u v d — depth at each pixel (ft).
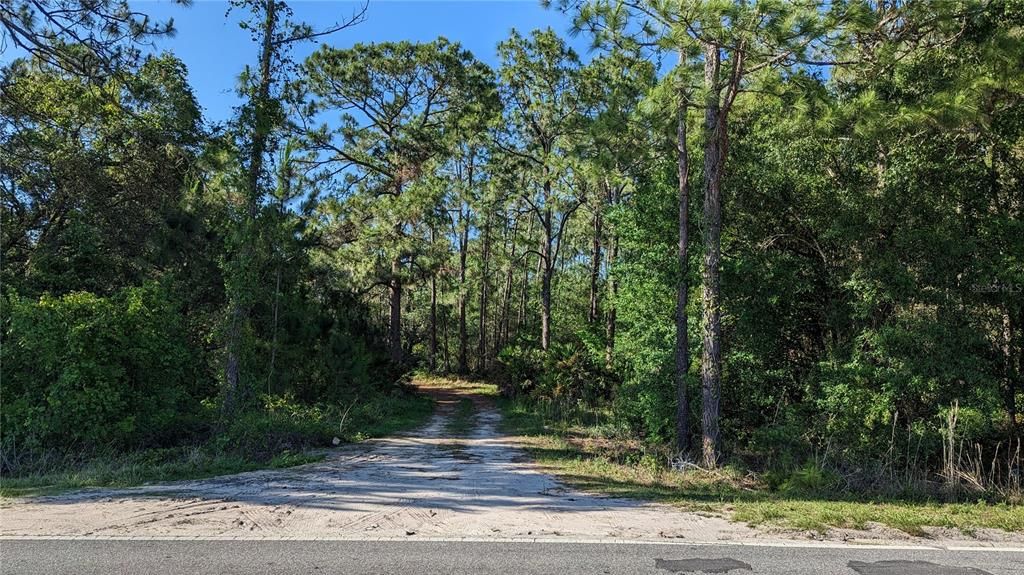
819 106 34.60
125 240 64.23
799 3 29.96
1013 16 37.96
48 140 60.75
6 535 18.13
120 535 18.19
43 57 38.93
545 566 15.69
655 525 20.63
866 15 30.32
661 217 51.83
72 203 63.36
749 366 48.55
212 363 51.44
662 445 48.62
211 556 16.12
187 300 53.57
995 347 43.45
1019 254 39.99
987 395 38.52
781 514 22.56
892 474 34.12
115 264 64.64
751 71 36.63
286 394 56.18
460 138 106.73
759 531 19.94
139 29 38.45
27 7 36.35
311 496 24.82
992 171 42.75
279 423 44.14
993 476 36.24
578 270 164.14
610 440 53.21
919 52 41.81
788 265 48.57
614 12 33.04
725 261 47.47
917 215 42.09
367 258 92.68
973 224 42.75
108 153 65.67
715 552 17.24
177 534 18.39
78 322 36.32
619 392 57.67
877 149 45.32
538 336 108.58
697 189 50.62
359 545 17.42
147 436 39.34
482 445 47.85
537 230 140.26
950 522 21.45
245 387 48.44
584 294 160.04
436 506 23.25
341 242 91.56
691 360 49.49
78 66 39.73
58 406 34.47
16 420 33.99
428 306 174.40
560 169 88.38
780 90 35.37
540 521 20.95
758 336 48.39
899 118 34.22
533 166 98.17
